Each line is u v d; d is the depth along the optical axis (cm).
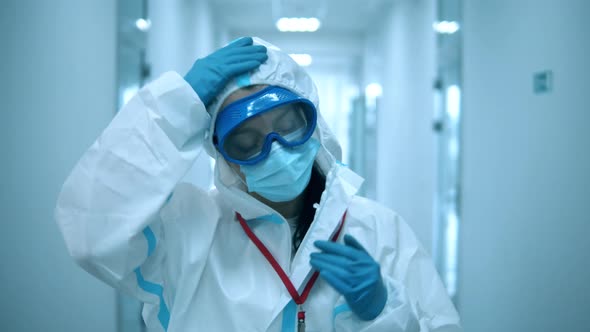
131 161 80
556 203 174
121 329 208
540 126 185
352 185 98
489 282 232
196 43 454
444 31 319
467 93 265
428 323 90
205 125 87
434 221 356
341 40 709
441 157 338
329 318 86
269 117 85
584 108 156
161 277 89
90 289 199
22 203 191
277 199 91
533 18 190
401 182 470
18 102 189
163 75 84
